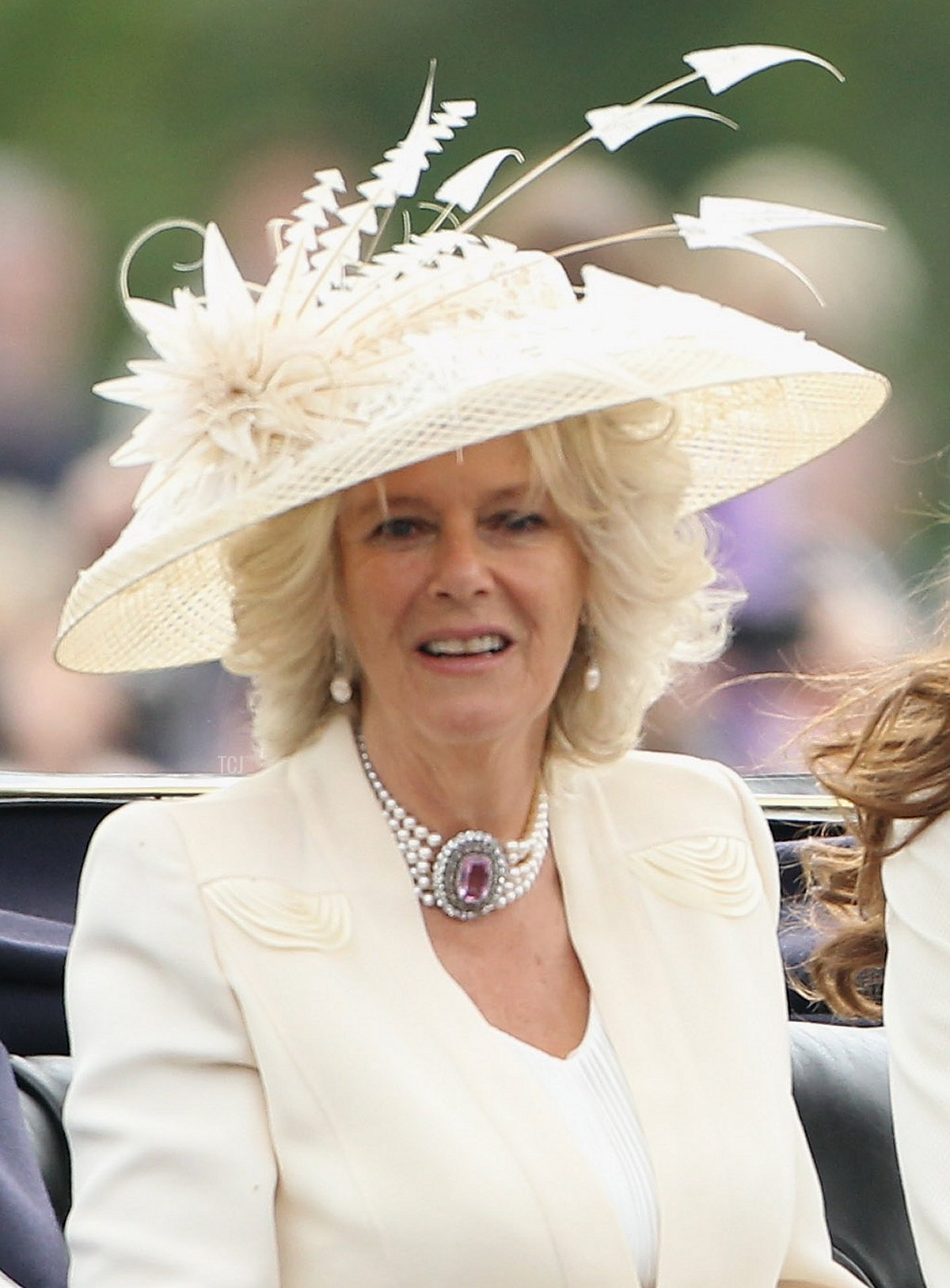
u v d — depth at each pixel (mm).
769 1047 9914
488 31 20250
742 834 10492
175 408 9320
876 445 19625
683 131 20344
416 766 9719
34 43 19359
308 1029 9125
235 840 9562
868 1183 12070
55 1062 11398
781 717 15477
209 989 9195
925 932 10406
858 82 20656
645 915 9977
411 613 9375
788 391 10359
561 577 9492
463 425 8805
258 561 9602
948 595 12656
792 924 13203
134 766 15461
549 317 9594
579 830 10109
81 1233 9023
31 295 18656
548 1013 9695
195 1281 8812
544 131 20219
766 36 20875
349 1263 8898
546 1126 9094
